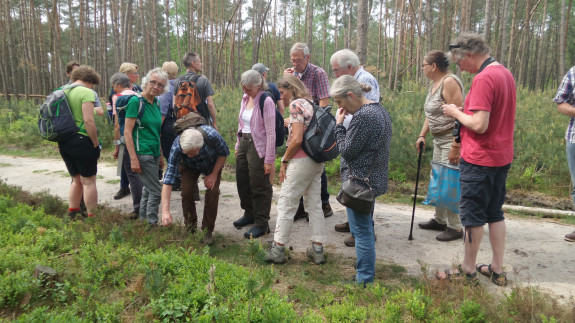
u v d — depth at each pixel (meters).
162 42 44.03
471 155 2.92
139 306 2.65
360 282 3.12
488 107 2.72
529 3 19.55
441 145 4.12
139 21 40.34
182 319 2.51
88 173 4.32
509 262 3.64
